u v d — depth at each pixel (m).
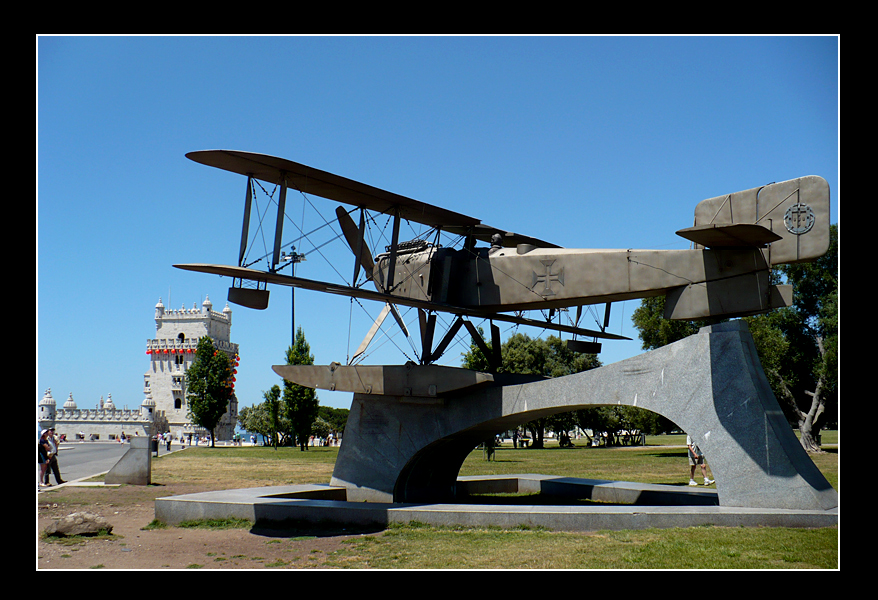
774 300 11.55
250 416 76.00
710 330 11.88
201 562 9.12
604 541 9.72
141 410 85.50
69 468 27.69
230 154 12.80
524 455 39.38
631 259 13.34
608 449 49.38
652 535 9.94
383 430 14.88
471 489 17.42
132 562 9.12
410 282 16.73
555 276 14.49
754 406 11.23
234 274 13.78
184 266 12.94
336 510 11.71
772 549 8.74
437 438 14.22
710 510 10.73
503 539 10.15
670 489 14.84
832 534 9.46
